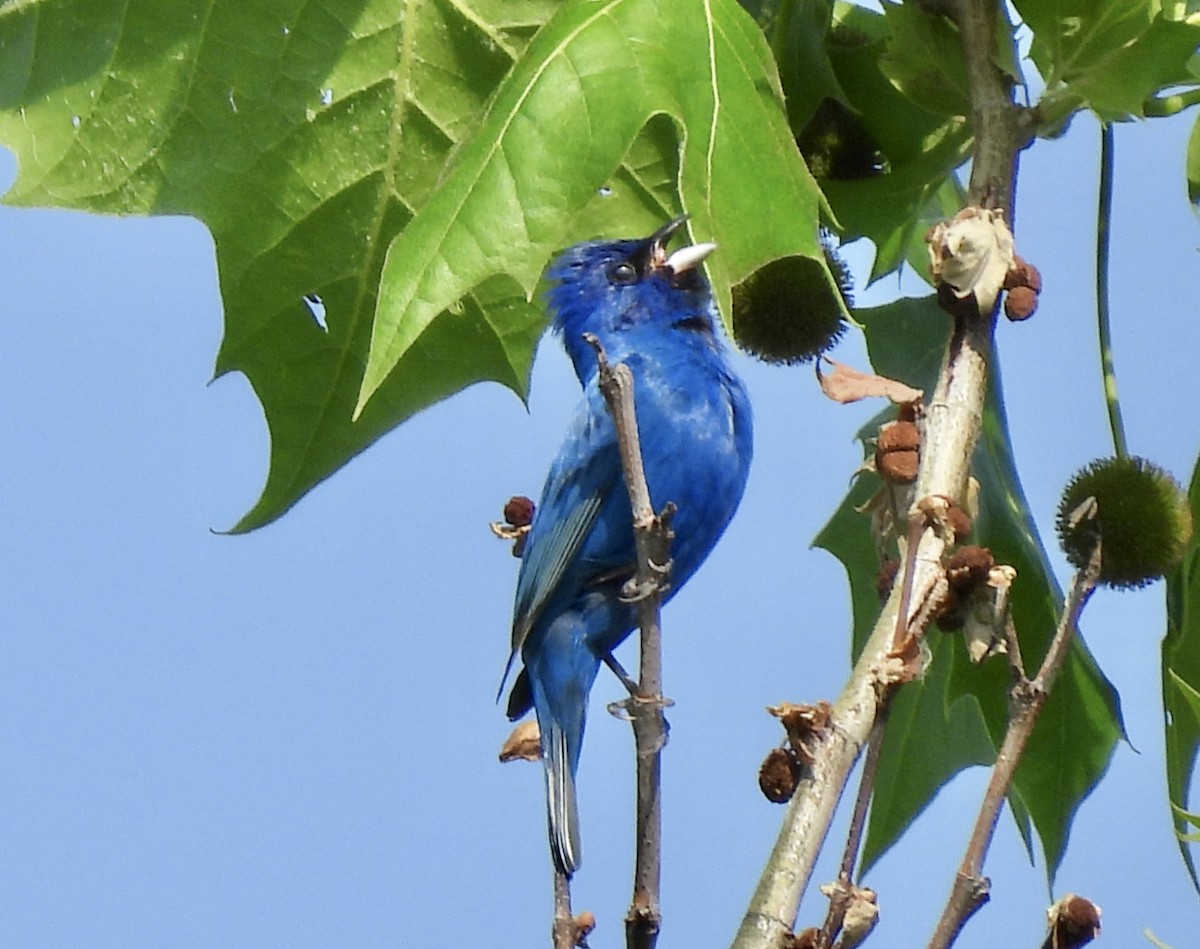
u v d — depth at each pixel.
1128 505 9.28
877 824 10.61
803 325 10.29
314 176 10.34
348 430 10.70
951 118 9.89
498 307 10.73
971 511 7.68
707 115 7.84
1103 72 8.70
